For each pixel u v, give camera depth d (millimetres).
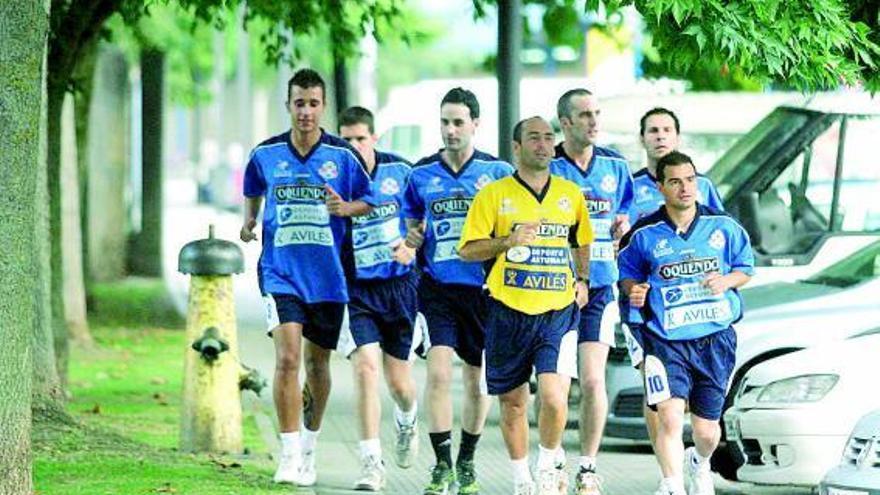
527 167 29484
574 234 29938
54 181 47156
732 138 54312
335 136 33031
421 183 31469
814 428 31000
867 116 48000
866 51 33062
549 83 67688
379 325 33656
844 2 34281
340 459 38250
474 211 29578
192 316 37938
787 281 39031
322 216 32844
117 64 91562
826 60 32125
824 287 37125
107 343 65750
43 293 38312
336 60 52188
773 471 31469
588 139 31969
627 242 30250
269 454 38250
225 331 37969
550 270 29484
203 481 33062
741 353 35938
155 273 95750
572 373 29594
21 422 26297
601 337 31719
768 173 47781
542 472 29641
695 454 30703
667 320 29984
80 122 63344
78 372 56281
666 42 32094
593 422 31547
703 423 30344
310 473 33875
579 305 30000
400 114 66625
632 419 38594
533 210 29469
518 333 29484
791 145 47906
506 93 39219
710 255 30000
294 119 32719
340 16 51312
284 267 32906
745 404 31906
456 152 31406
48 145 46469
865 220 47875
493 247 29219
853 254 38531
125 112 93938
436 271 31422
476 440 32000
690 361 30031
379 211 33562
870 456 26234
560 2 63438
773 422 31297
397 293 33500
